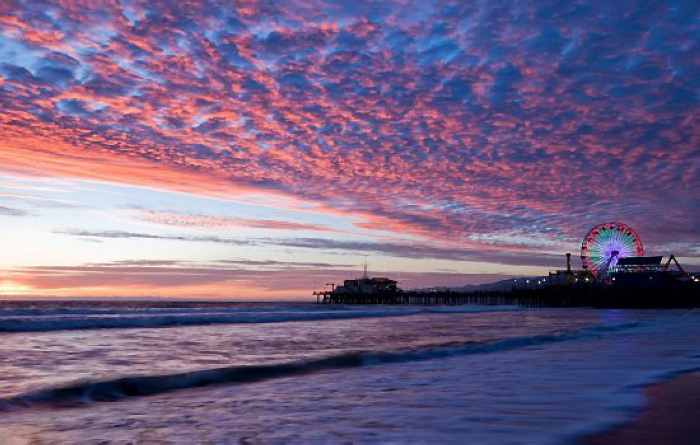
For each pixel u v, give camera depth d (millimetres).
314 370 10648
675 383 7402
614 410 5527
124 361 12125
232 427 5312
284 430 5090
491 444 4238
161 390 8297
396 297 123125
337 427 5152
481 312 61469
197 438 4852
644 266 83062
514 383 7809
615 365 9711
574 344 15242
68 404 7020
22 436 5066
